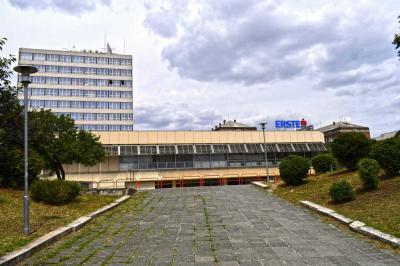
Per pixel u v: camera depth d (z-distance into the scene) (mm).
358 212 11523
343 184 13555
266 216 13219
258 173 41812
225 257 7922
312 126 54094
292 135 44344
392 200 11695
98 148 27750
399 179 14211
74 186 15883
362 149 19062
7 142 17766
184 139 40906
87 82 92125
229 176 40875
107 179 37375
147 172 38875
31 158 18188
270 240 9461
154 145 39844
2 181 17016
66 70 90938
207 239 9719
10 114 18078
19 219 11352
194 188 25141
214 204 16734
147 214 14195
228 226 11508
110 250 8594
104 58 94500
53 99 88812
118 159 38594
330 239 9320
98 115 91812
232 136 42438
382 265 7059
